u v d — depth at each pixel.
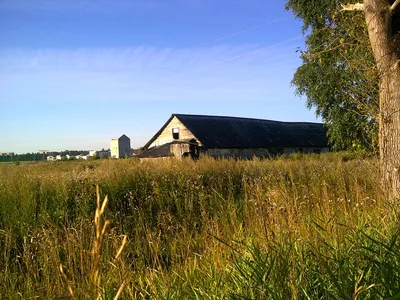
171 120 38.50
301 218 4.13
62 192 8.27
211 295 2.99
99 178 9.55
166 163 15.29
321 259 2.76
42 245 4.74
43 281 4.02
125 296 3.47
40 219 6.84
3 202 7.45
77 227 5.30
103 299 3.03
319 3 16.89
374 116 6.87
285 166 12.52
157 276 3.90
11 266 4.95
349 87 7.67
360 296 2.48
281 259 2.81
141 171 10.86
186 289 3.30
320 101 18.50
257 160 17.72
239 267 3.02
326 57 8.62
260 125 42.28
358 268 2.76
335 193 6.07
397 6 5.72
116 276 3.71
